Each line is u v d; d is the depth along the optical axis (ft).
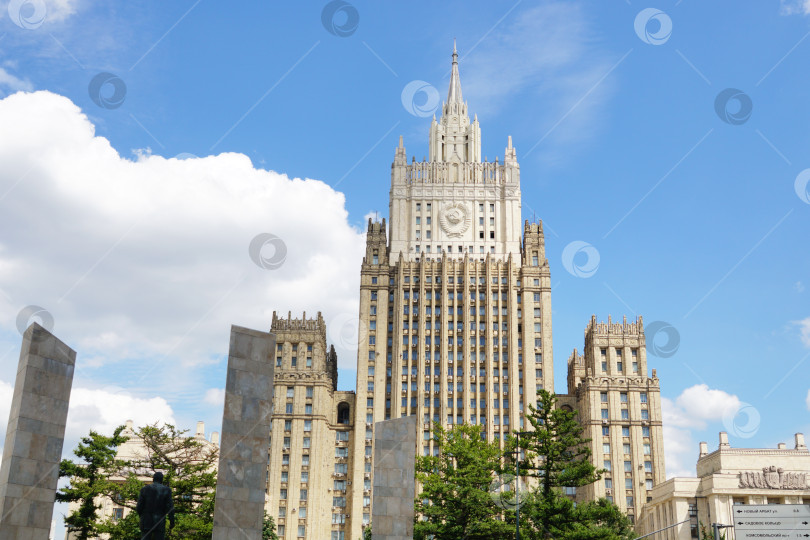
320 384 582.35
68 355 164.14
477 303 595.06
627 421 567.59
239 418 157.79
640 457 558.56
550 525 287.89
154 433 274.16
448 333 588.50
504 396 572.92
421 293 596.29
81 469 267.39
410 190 627.05
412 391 577.84
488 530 284.41
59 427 160.15
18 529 150.71
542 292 593.83
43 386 158.92
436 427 335.88
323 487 567.18
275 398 579.48
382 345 588.09
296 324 598.75
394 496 213.46
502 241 614.75
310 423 574.97
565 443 293.84
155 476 151.84
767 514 224.94
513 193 623.77
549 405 298.35
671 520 473.26
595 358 585.22
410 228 620.08
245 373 160.45
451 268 605.31
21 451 153.58
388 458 216.13
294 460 565.53
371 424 571.28
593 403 571.28
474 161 638.94
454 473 303.27
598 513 289.33
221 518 151.64
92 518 266.16
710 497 452.76
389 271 608.60
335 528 563.89
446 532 293.02
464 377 574.56
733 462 458.91
